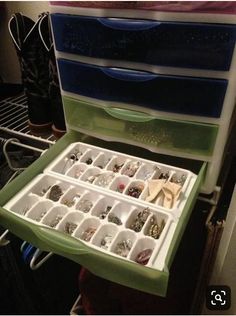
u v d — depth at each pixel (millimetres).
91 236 530
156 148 653
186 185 601
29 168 631
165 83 554
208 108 549
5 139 890
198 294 794
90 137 789
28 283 750
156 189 588
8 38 1055
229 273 650
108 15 529
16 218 520
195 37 486
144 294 750
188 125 587
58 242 479
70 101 691
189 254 865
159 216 549
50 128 869
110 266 452
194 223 817
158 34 507
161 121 607
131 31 522
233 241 592
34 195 603
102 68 591
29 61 766
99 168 660
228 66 493
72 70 635
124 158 685
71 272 864
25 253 718
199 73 520
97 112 671
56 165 678
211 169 626
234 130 780
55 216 573
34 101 821
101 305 766
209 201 690
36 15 980
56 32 601
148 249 504
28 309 791
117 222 553
